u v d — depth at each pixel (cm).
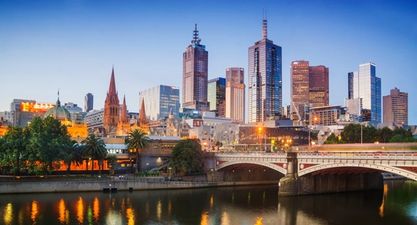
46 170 15325
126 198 13350
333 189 15125
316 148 17738
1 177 13988
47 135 15738
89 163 18288
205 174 17250
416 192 15738
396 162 10956
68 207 11594
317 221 10412
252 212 11469
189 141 17562
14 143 14600
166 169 18138
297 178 14162
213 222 10212
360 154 12325
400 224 10062
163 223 10031
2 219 10044
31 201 12344
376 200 13550
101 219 10275
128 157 18988
